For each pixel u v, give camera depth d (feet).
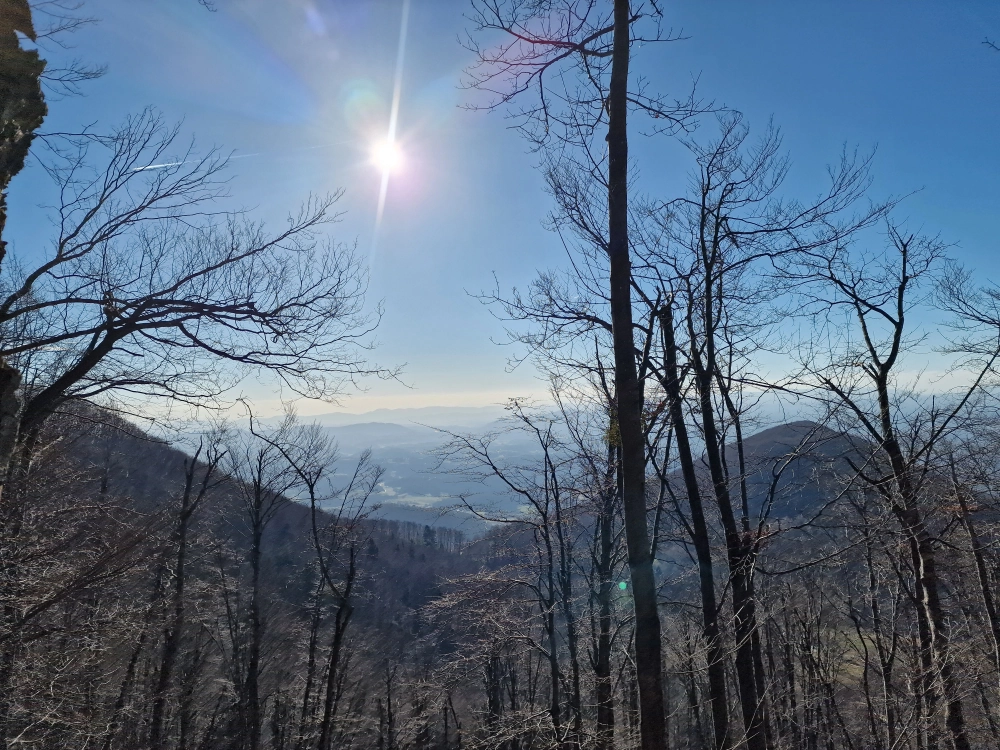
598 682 29.84
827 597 45.39
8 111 21.08
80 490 43.47
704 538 24.07
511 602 33.27
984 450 25.62
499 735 32.55
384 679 79.00
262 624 59.41
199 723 65.21
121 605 34.91
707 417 24.52
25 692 28.22
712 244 25.34
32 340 28.76
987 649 30.25
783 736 39.06
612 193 16.33
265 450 51.70
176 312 30.27
